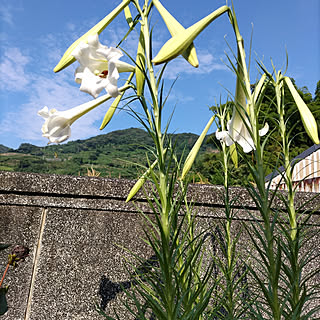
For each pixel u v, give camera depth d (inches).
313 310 55.6
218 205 103.1
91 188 98.5
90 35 45.6
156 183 47.2
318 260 100.9
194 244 79.7
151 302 49.1
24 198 96.4
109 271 94.3
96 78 44.3
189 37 41.3
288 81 52.9
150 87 47.1
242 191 103.7
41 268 92.0
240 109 51.6
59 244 94.7
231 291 73.7
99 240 96.3
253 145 53.7
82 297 91.2
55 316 88.7
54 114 49.7
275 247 98.1
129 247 96.9
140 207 99.7
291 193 66.7
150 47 47.9
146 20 48.8
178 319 51.1
